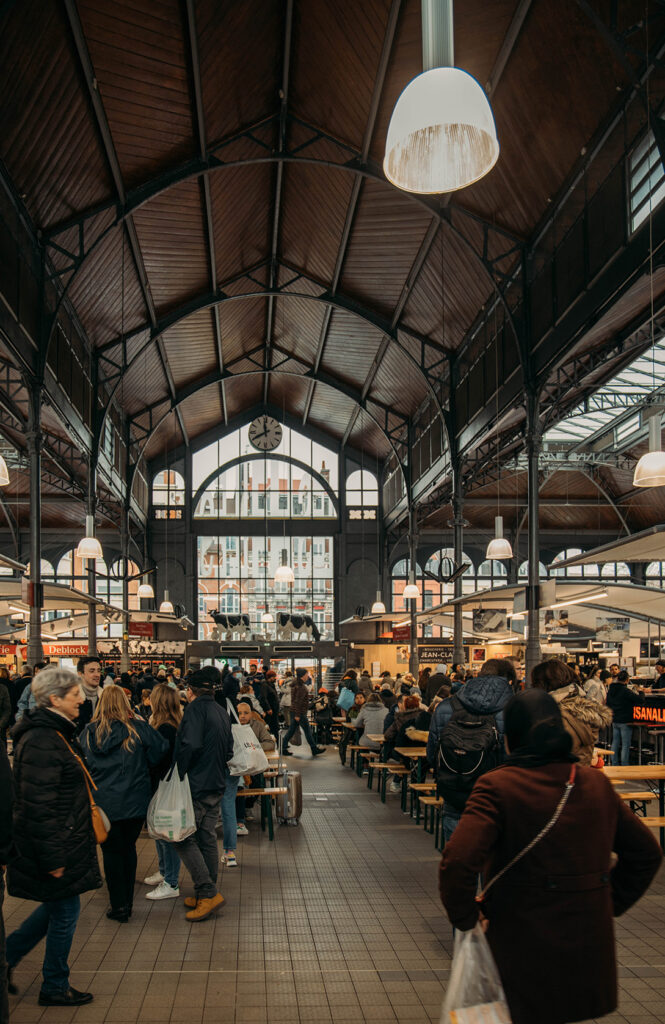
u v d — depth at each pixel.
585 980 2.48
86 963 5.26
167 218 19.06
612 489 34.53
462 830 2.55
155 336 23.81
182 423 34.59
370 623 36.41
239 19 13.65
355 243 20.91
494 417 19.56
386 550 37.28
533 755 2.66
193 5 12.62
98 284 19.97
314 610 37.16
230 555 37.38
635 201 12.12
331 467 38.03
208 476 37.56
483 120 3.89
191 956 5.39
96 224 17.55
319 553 37.56
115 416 27.80
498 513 36.38
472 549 37.72
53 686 4.44
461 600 21.75
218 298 24.55
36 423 16.31
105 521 35.31
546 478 32.19
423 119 3.85
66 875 4.35
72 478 25.66
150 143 15.86
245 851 8.47
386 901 6.66
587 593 17.44
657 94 11.30
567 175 14.65
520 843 2.55
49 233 16.42
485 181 16.20
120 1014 4.52
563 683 5.21
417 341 24.48
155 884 7.13
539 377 16.45
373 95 14.89
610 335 16.16
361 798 12.05
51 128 13.70
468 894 2.50
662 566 37.25
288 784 9.95
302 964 5.27
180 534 37.06
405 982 4.99
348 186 18.44
